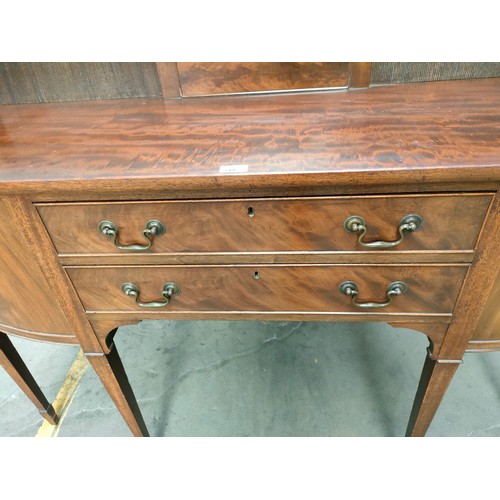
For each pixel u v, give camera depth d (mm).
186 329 1486
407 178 536
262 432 1133
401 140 614
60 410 1255
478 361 1275
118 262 700
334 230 623
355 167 542
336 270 672
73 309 786
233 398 1229
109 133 755
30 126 831
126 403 965
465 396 1172
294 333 1430
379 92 880
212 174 560
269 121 751
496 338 762
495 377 1221
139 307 771
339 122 715
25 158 662
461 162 530
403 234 606
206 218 629
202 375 1309
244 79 922
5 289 812
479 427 1090
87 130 783
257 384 1264
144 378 1316
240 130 717
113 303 768
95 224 655
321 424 1138
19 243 716
